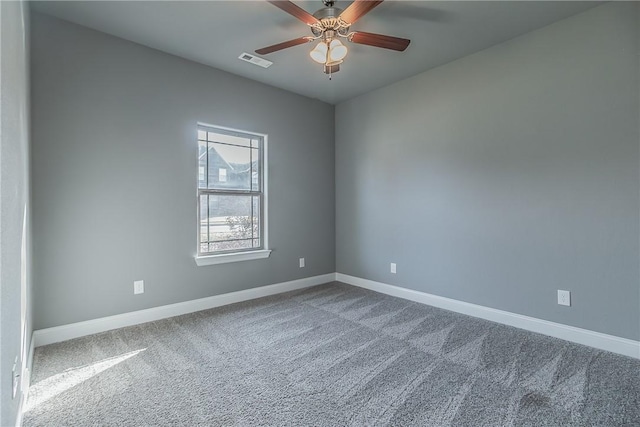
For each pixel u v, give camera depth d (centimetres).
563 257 249
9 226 120
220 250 343
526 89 267
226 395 180
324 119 435
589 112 235
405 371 205
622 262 224
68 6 229
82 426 155
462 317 302
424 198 343
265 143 375
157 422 158
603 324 232
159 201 295
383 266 387
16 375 135
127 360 219
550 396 177
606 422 156
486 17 242
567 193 247
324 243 437
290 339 254
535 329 264
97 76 262
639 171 216
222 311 320
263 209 379
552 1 223
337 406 170
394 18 243
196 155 320
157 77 293
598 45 231
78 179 254
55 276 244
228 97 340
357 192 418
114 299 272
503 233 283
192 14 238
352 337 257
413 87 351
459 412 165
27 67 205
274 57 307
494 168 288
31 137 228
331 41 216
